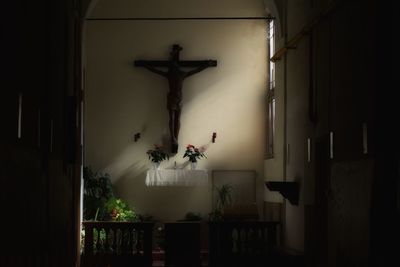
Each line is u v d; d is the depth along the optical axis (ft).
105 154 57.98
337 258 35.47
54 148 31.65
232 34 59.26
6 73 20.44
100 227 45.42
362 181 30.99
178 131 57.88
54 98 31.55
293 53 47.06
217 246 44.52
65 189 36.17
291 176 47.39
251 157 58.49
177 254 45.29
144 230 45.11
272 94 57.06
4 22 19.92
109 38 58.70
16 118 22.29
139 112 58.44
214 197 58.08
